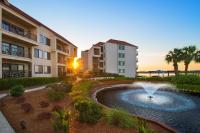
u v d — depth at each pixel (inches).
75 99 513.0
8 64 1037.8
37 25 1251.2
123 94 985.5
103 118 362.6
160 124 362.6
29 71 1214.3
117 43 2613.2
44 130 309.0
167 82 1648.6
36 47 1290.6
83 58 2792.8
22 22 1109.7
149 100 796.0
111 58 2536.9
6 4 939.3
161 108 629.9
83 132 298.8
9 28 1021.8
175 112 569.0
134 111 581.9
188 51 1971.0
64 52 1811.0
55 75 1561.3
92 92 954.7
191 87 1074.7
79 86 872.9
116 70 2561.5
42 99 582.2
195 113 553.0
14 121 357.4
